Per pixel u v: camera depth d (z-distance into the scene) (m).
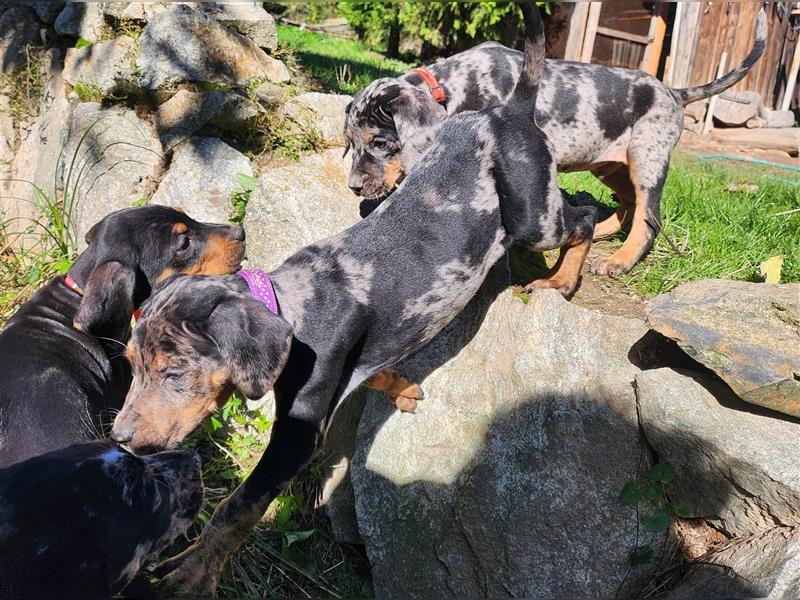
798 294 0.69
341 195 0.99
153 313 0.65
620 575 0.73
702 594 0.68
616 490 0.74
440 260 0.76
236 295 0.64
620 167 1.04
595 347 0.78
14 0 1.42
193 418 0.65
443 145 0.81
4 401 0.74
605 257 0.99
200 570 0.69
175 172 1.08
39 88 1.37
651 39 2.38
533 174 0.78
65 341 0.81
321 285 0.72
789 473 0.66
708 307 0.71
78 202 1.15
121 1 1.21
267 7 3.26
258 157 1.12
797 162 2.03
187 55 1.14
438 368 0.84
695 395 0.71
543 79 0.97
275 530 0.87
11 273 1.18
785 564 0.63
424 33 2.60
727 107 2.37
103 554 0.56
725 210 1.11
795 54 2.48
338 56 2.32
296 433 0.70
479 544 0.78
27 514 0.55
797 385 0.66
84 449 0.60
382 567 0.83
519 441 0.78
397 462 0.84
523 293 0.91
